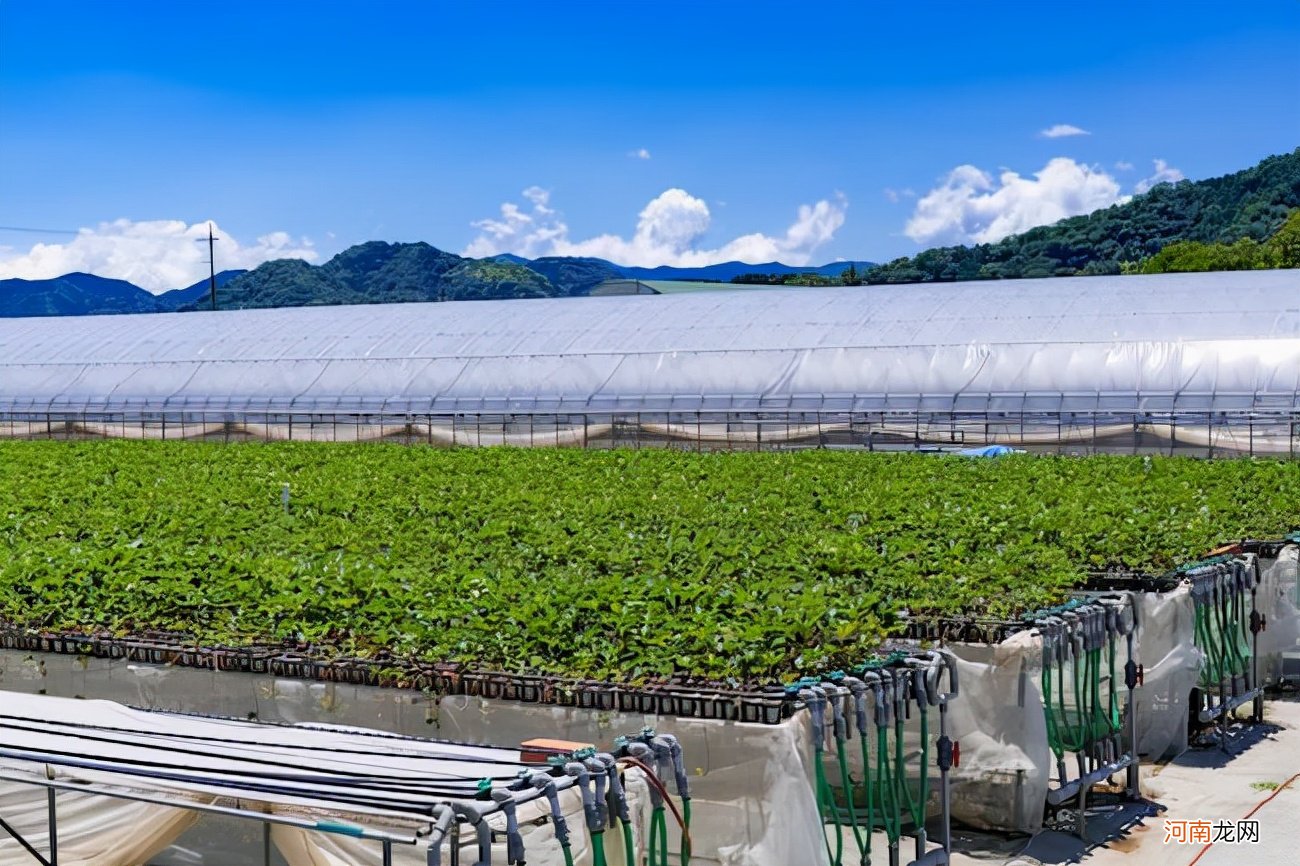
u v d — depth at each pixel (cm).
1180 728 1930
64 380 7212
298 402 6694
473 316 7269
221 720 1318
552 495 3347
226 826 1219
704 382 6159
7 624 1864
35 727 1254
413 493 3391
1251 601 2166
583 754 1087
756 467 4006
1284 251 14238
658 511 2983
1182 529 2541
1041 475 3675
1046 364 5747
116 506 3231
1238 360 5488
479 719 1498
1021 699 1591
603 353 6444
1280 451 5291
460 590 1969
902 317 6297
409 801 995
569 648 1620
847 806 1471
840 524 2747
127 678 1719
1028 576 2092
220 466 4300
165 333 7606
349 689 1576
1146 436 5481
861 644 1576
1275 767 1903
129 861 1199
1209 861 1553
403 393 6556
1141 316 5903
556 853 1082
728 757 1309
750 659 1508
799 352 6156
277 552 2441
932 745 1562
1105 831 1650
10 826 1221
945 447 5619
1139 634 1892
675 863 1298
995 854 1555
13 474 4097
